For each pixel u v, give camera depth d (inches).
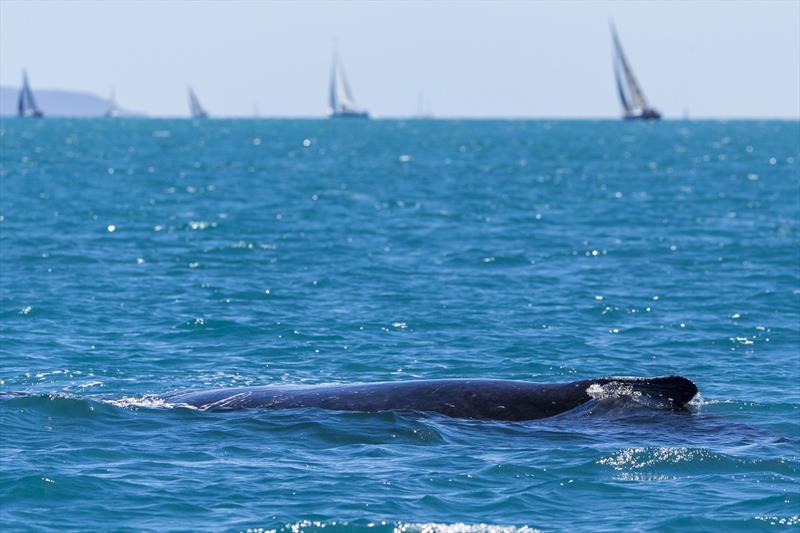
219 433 2546.8
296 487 2201.0
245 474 2274.9
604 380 2746.1
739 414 2807.6
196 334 3821.4
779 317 4215.1
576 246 6220.5
